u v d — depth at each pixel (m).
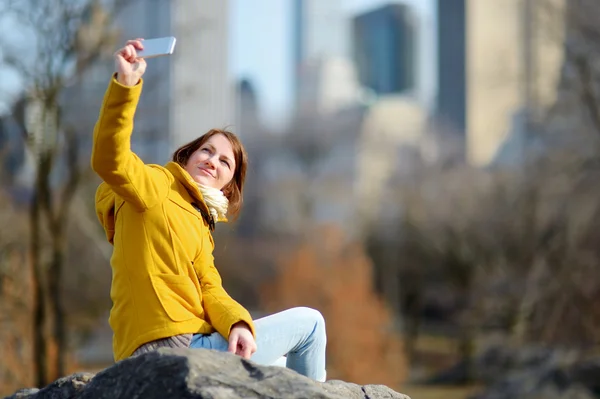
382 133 87.38
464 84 104.50
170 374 5.15
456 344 54.41
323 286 57.22
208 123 30.02
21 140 24.59
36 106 23.75
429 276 58.66
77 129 24.09
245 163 6.53
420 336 60.03
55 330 24.08
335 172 81.75
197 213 5.96
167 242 5.75
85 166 24.56
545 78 37.47
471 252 54.06
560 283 36.19
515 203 48.19
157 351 5.25
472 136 75.62
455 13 118.06
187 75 27.64
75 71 23.86
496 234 51.38
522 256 45.31
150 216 5.74
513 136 56.97
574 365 32.31
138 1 25.70
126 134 5.52
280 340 6.11
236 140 6.47
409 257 59.59
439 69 117.50
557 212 37.94
